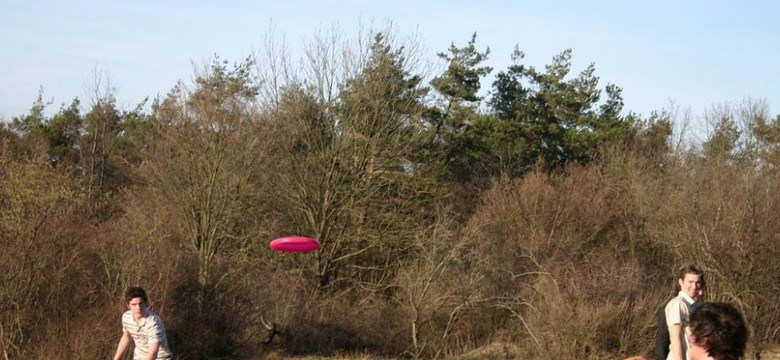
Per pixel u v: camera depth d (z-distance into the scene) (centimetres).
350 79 2980
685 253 2331
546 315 2103
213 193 2472
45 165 1838
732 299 2164
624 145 3831
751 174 2436
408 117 3069
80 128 4266
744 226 2219
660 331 815
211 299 2155
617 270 2250
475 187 3750
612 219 3027
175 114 2523
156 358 962
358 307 2678
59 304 1758
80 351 1691
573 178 3325
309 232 2919
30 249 1714
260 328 2411
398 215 2930
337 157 2919
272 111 2900
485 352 2350
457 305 2461
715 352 436
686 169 3044
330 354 2439
